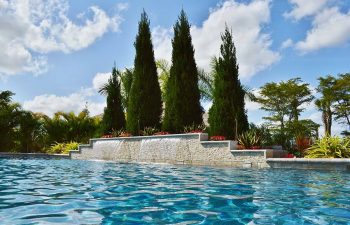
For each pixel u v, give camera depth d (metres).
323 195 6.02
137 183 7.89
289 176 9.16
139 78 20.33
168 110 18.36
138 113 19.97
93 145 20.62
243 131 15.70
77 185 7.57
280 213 4.59
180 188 7.00
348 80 37.03
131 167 13.33
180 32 18.89
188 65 18.47
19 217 4.30
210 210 4.79
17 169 12.35
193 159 14.77
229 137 15.63
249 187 7.09
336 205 5.12
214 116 16.09
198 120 18.16
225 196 5.95
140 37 20.80
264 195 6.05
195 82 18.55
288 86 38.75
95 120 30.62
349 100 38.69
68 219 4.21
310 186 7.18
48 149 28.28
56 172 11.07
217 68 16.50
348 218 4.29
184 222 4.09
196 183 7.83
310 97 40.00
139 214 4.52
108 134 22.78
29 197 5.87
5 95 28.97
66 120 30.20
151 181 8.30
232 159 13.20
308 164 11.01
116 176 9.62
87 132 30.14
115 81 23.75
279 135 18.25
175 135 15.70
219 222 4.10
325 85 40.03
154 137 16.80
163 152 16.20
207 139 14.81
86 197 5.88
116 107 23.44
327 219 4.24
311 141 15.89
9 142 28.38
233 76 16.22
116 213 4.58
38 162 16.97
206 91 25.58
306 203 5.27
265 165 12.12
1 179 8.90
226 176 9.34
